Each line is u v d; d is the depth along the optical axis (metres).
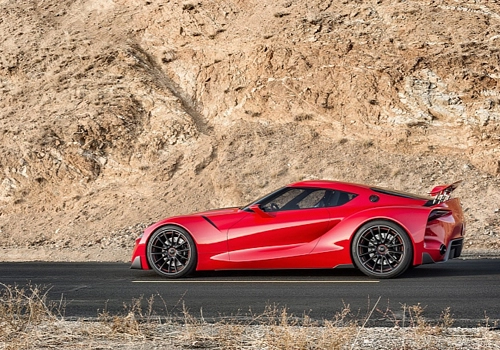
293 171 19.28
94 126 21.27
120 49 24.06
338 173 19.05
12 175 20.52
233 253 8.61
